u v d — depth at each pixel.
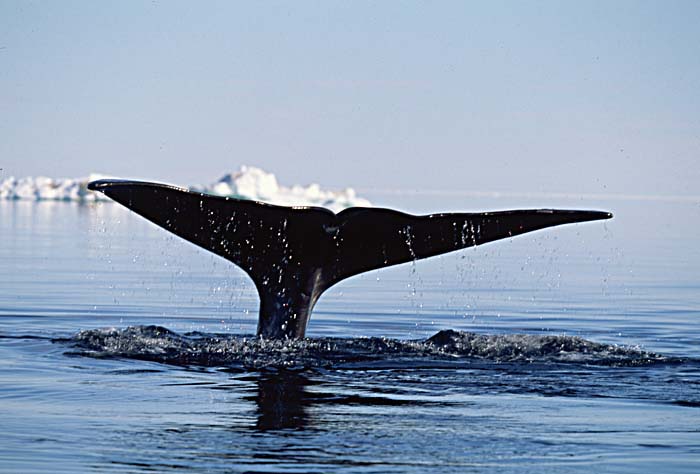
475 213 36.59
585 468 23.77
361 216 37.00
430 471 23.33
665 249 131.62
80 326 50.31
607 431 27.27
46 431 26.50
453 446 25.52
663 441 26.27
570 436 26.72
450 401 30.78
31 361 36.75
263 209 36.69
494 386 33.12
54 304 61.28
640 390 32.72
